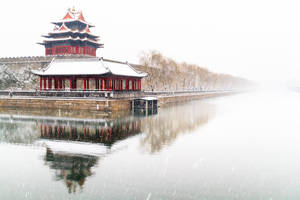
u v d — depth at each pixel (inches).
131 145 1061.1
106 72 2066.9
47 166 812.6
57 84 2363.4
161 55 3816.4
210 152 1005.2
